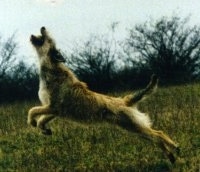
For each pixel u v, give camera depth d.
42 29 12.74
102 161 12.05
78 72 30.73
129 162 11.91
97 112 11.94
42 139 14.85
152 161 11.81
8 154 13.62
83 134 14.69
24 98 31.31
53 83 12.40
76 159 12.48
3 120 19.38
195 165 11.11
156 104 19.70
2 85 31.31
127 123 11.80
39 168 11.89
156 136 11.66
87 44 30.70
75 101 12.15
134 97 11.95
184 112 16.45
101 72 30.78
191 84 28.05
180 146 12.57
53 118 12.60
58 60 12.48
